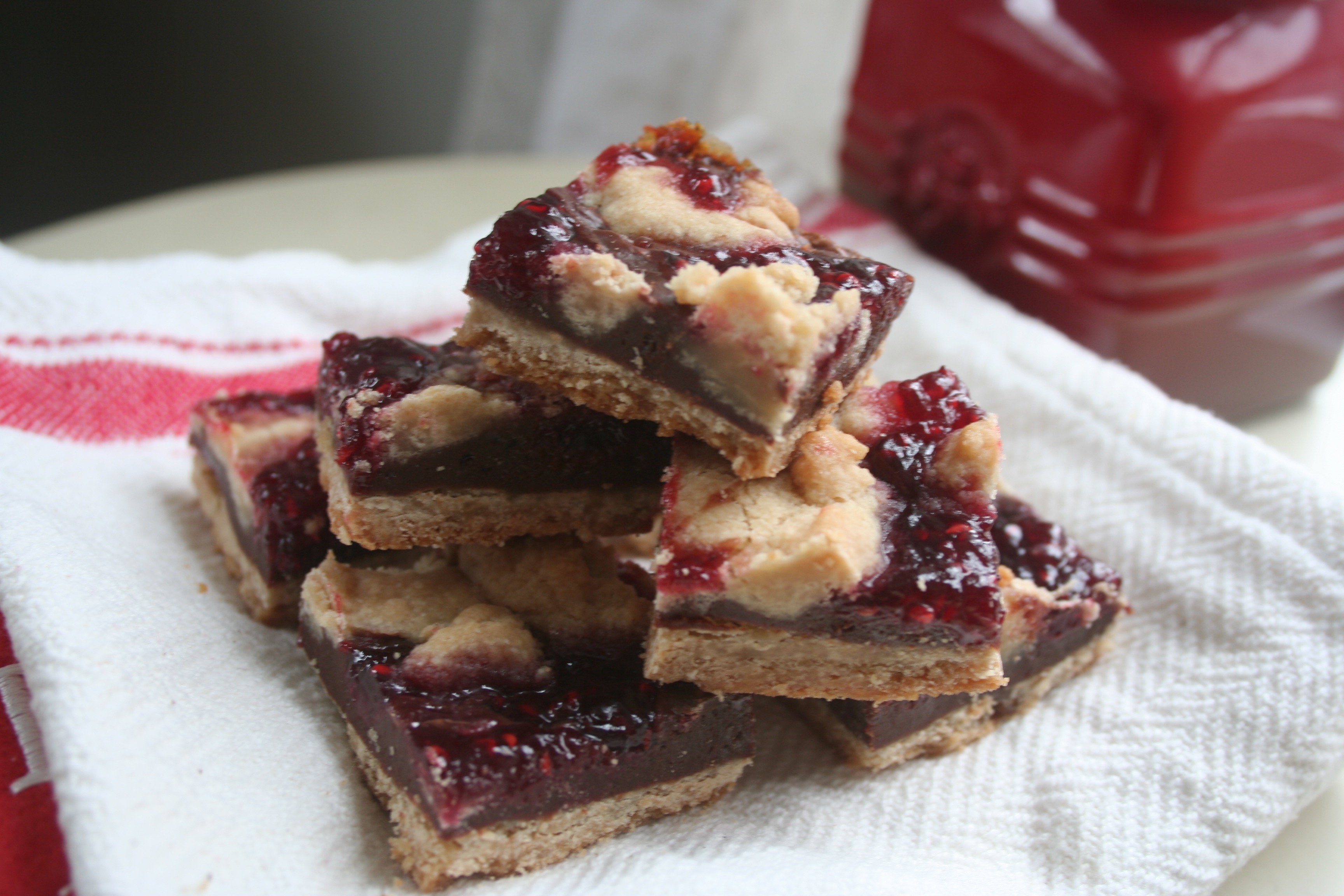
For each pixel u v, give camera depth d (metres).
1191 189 0.32
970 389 0.32
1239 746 0.26
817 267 0.26
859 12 0.48
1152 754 0.26
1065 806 0.26
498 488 0.27
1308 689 0.27
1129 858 0.25
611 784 0.25
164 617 0.27
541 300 0.25
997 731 0.28
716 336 0.25
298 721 0.26
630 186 0.27
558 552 0.27
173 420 0.32
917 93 0.37
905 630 0.25
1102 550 0.30
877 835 0.26
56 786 0.23
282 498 0.27
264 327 0.34
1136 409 0.31
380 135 0.62
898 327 0.34
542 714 0.25
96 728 0.24
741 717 0.26
